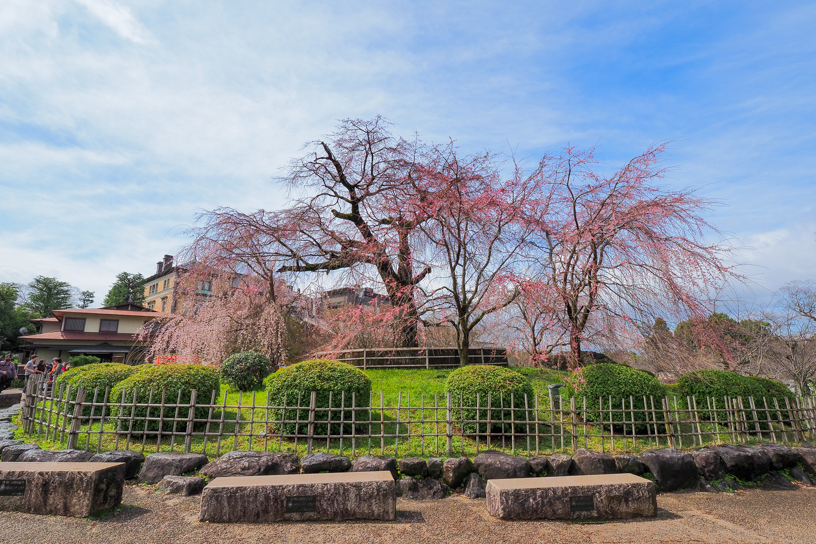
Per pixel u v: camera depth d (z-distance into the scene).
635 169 8.85
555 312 8.60
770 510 5.11
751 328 13.08
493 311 9.62
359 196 13.01
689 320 8.51
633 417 6.54
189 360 11.43
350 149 12.41
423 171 11.17
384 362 11.42
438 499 5.17
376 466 5.28
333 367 6.73
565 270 8.66
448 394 6.05
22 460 5.28
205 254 11.23
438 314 10.70
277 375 6.67
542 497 4.56
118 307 29.55
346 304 12.55
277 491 4.38
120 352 24.88
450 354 11.73
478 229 9.87
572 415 6.25
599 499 4.64
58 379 7.88
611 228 8.41
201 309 11.81
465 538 4.02
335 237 12.30
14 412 8.31
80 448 5.85
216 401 6.93
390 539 3.97
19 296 42.03
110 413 6.30
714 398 7.34
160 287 34.62
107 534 3.91
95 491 4.30
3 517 4.20
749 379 8.13
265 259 11.99
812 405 7.97
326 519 4.39
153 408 6.21
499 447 6.30
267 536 3.98
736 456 6.20
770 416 7.72
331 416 6.25
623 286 8.40
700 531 4.35
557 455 5.75
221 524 4.22
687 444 6.81
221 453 5.81
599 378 7.29
